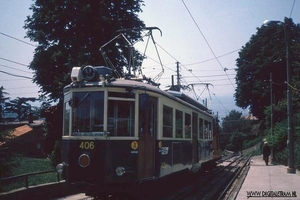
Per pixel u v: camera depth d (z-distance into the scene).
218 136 23.95
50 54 23.08
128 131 9.44
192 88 25.44
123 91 9.44
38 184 11.34
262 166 25.19
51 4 23.28
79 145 9.29
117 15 24.50
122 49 23.73
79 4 23.09
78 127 9.39
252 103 44.69
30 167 20.05
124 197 10.14
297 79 28.97
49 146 24.86
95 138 9.16
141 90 9.73
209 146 19.25
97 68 10.09
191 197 12.34
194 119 15.55
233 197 11.80
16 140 14.01
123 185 9.36
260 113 44.59
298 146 21.86
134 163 9.39
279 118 34.88
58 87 21.88
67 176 9.36
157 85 12.45
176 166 12.34
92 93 9.39
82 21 22.59
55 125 24.30
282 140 28.19
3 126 13.75
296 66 30.17
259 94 41.94
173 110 12.15
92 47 22.86
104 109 9.20
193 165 15.03
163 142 10.93
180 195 12.37
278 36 41.38
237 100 45.09
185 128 13.80
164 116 11.12
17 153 13.48
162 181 11.49
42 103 24.45
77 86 9.51
